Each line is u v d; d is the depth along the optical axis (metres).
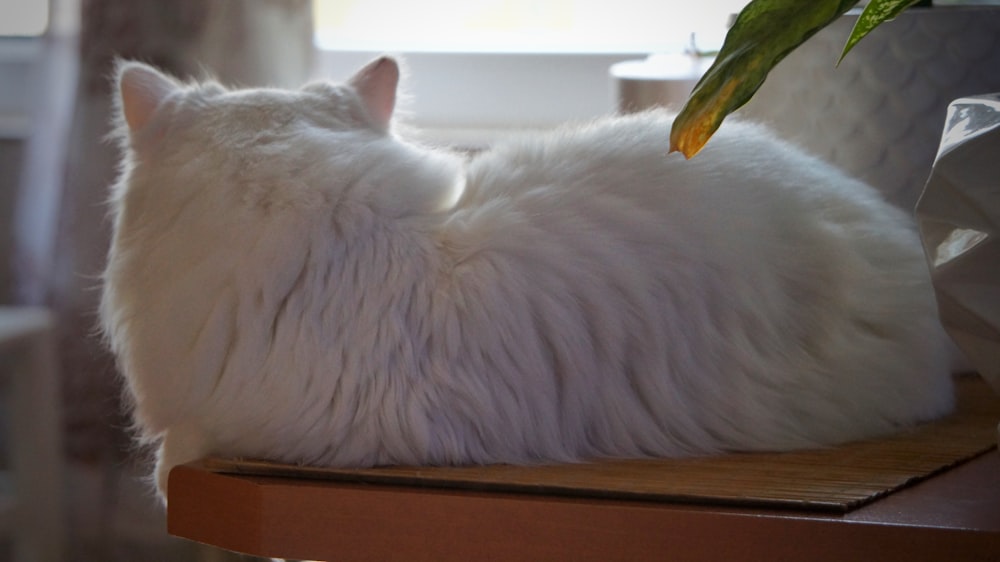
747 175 1.09
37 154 1.49
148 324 1.02
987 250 0.87
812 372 1.04
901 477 0.94
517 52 1.58
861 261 1.09
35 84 1.48
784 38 0.84
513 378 0.99
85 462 1.49
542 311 1.00
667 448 1.00
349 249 1.00
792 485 0.93
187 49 1.38
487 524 0.92
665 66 1.38
